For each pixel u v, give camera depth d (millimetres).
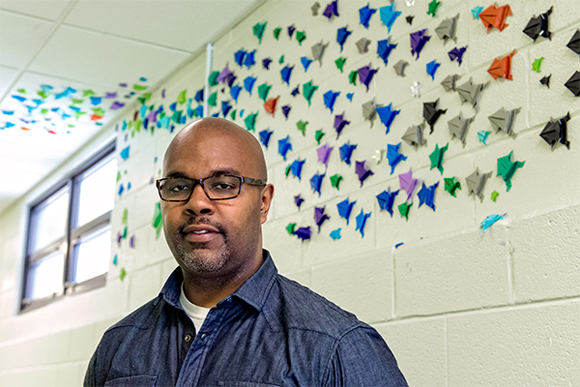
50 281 4406
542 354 1367
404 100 1840
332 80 2141
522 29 1534
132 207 3389
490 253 1512
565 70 1422
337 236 2004
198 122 1237
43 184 4629
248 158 1212
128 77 3191
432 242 1667
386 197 1825
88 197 4102
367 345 1098
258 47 2570
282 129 2352
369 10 2012
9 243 5031
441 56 1746
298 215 2199
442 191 1674
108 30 2734
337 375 1053
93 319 3566
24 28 2711
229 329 1153
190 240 1149
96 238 3908
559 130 1396
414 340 1675
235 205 1169
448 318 1594
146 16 2633
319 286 2029
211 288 1194
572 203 1359
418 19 1842
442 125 1704
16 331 4566
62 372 3697
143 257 3182
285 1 2449
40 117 3641
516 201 1482
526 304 1416
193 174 1173
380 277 1810
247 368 1081
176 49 2924
